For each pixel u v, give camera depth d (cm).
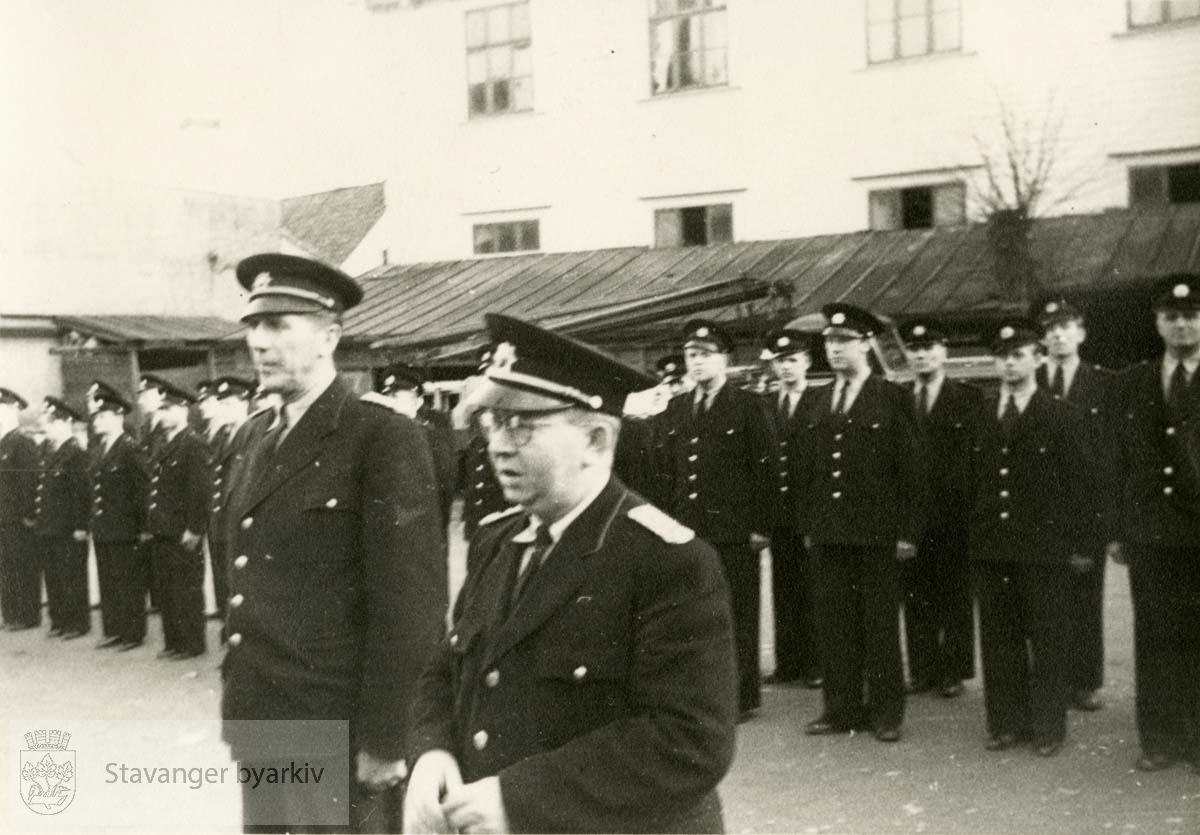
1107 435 466
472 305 805
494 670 201
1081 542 469
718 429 555
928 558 596
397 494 283
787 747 497
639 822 183
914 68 915
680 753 181
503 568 214
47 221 1423
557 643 195
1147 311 820
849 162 912
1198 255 803
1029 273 814
